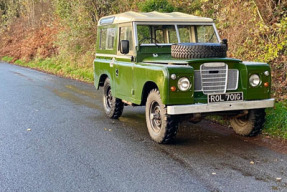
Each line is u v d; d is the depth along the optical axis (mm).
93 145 6641
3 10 42250
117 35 8016
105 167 5480
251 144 6375
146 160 5734
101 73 9031
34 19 33719
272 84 8945
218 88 6254
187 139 6832
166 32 7477
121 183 4855
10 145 6723
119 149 6355
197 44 6406
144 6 14641
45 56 25688
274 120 7043
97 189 4688
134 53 7211
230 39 10953
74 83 16125
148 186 4723
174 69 5871
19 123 8484
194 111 5918
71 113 9570
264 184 4652
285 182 4707
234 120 7031
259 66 6340
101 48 9164
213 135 7055
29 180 5047
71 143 6797
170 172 5188
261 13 9930
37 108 10312
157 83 6105
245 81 6273
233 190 4500
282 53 9609
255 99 6348
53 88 14531
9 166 5613
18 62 29172
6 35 37062
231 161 5535
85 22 19922
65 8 21594
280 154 5793
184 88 5902
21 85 15523
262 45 9703
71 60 20688
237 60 6301
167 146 6430
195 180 4859
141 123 8328
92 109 10094
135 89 7109
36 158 5969
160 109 6301
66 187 4777
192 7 14805
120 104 8586
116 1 18984
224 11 11719
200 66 6117
